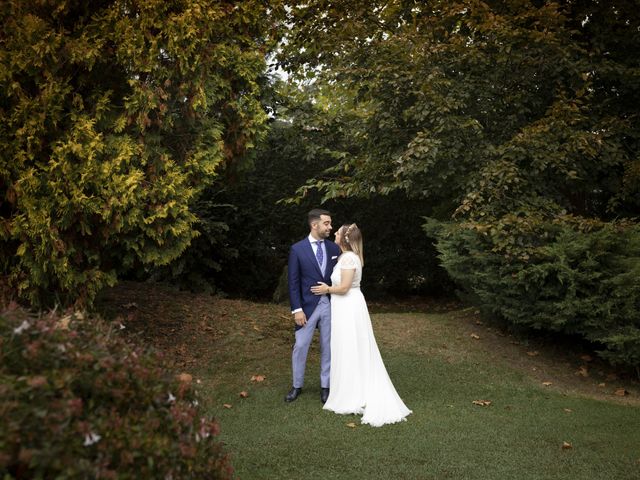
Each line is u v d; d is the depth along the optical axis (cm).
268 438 448
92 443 186
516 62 757
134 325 713
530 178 762
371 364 512
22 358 200
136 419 208
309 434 458
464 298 868
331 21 894
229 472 254
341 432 464
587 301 630
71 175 514
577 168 758
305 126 1035
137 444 196
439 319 848
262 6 663
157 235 564
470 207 742
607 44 831
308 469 391
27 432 170
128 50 534
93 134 521
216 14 578
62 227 521
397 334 770
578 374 673
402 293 1330
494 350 725
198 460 231
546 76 784
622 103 829
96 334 241
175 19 552
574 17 835
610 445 446
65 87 536
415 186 823
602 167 772
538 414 523
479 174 738
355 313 517
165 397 233
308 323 546
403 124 841
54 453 171
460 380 621
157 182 555
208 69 582
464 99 777
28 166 520
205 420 252
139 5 538
